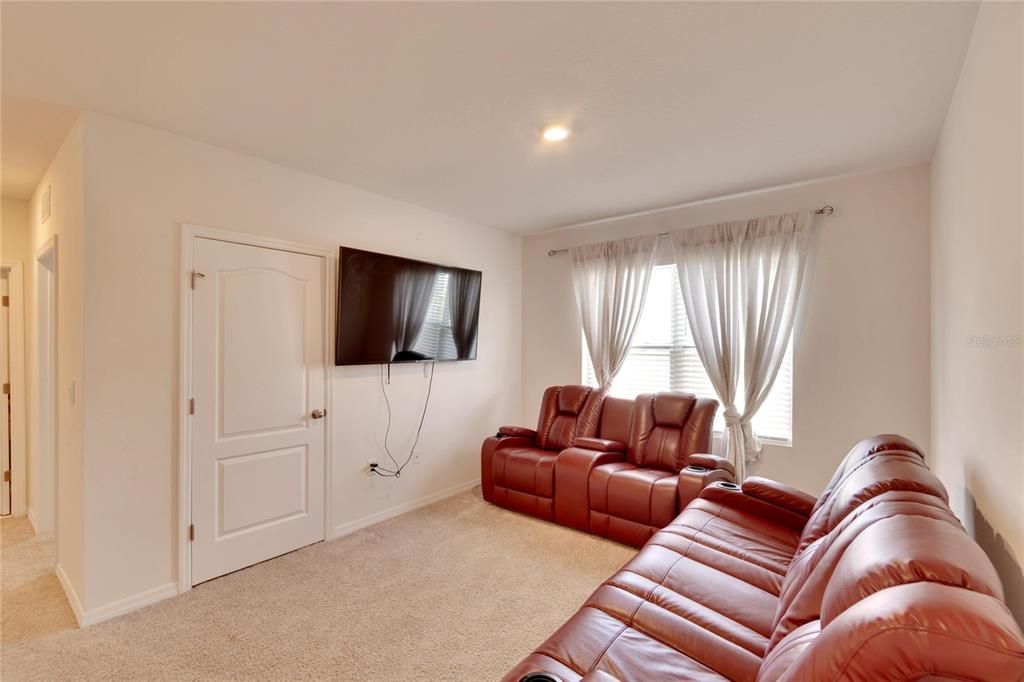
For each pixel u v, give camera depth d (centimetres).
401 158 281
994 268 140
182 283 245
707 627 139
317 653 194
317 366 306
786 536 206
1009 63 123
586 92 207
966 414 182
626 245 406
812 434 321
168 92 206
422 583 251
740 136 250
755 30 165
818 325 320
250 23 161
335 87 203
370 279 324
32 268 338
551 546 296
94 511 216
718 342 351
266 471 279
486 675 182
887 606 70
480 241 435
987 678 60
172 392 242
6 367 340
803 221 319
